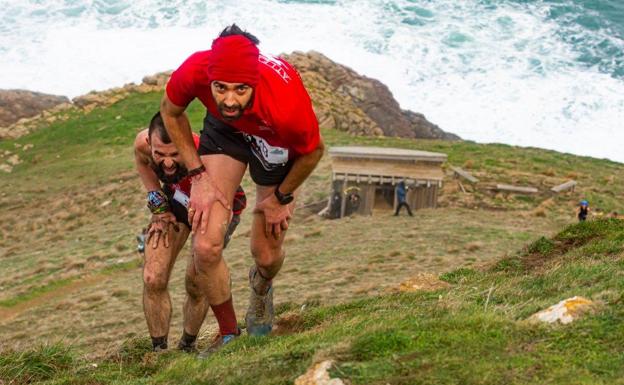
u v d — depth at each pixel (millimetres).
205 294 8227
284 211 7652
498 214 39938
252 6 77938
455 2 81750
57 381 8516
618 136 65375
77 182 51938
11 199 50750
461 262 26406
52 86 70375
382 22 77562
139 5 77438
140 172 9289
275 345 7711
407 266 25859
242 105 6527
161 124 8617
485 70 72625
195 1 78250
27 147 62281
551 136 65438
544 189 45281
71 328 22938
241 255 31062
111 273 33688
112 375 8656
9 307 30062
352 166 40938
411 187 40969
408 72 72125
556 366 6086
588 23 81562
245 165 7547
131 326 22422
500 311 7867
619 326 6613
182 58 73000
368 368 6344
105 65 72438
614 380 5805
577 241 12844
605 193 45625
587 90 70375
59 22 75938
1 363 9148
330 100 65438
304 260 28812
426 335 6664
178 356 9070
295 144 7000
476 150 53750
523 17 80875
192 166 7414
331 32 75625
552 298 8297
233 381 6840
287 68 6863
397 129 65688
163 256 9422
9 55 72438
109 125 64188
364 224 36000
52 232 44000
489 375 6004
